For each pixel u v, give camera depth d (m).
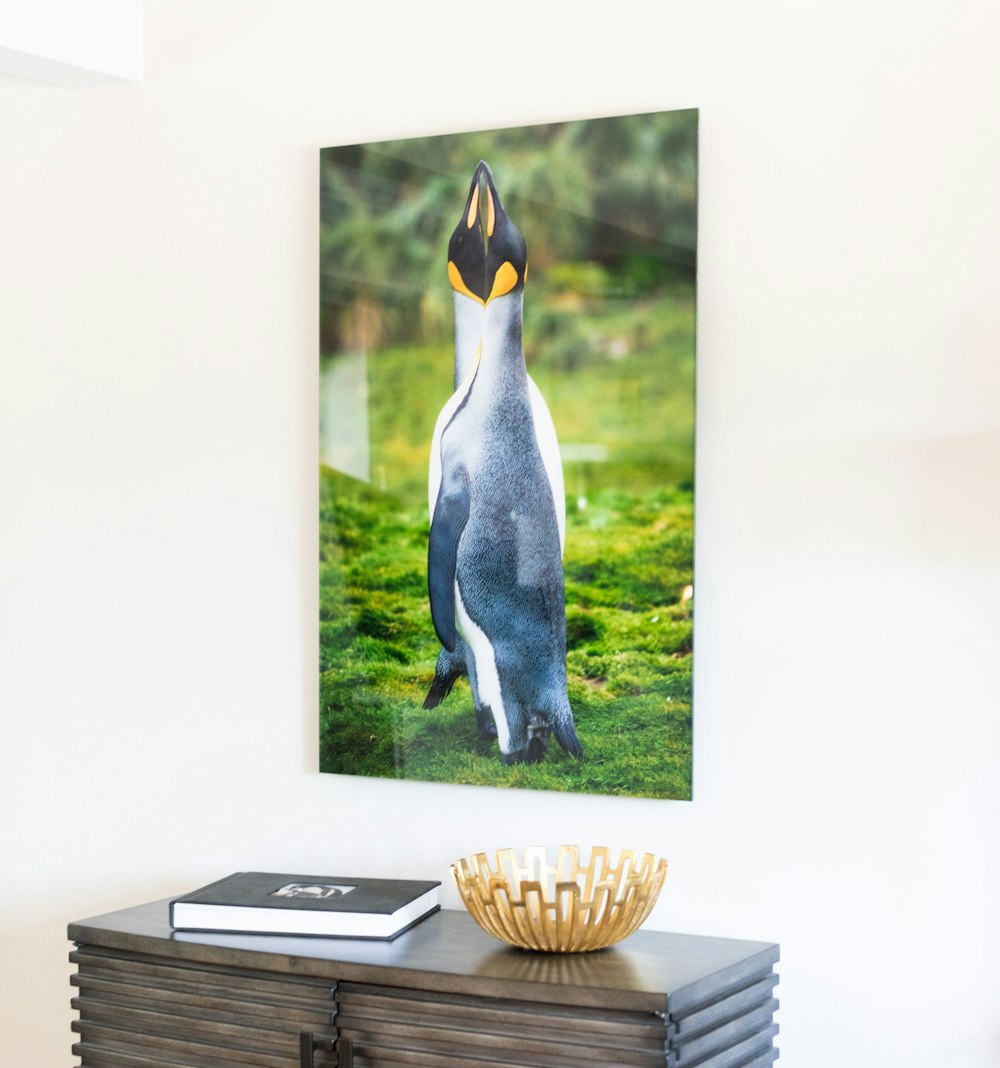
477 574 2.37
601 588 2.28
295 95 2.55
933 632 2.10
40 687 2.78
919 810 2.11
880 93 2.13
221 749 2.62
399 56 2.46
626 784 2.27
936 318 2.10
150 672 2.68
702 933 2.24
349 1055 2.05
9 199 2.80
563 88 2.34
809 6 2.18
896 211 2.12
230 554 2.61
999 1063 2.06
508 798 2.38
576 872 2.17
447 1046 2.01
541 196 2.32
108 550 2.72
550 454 2.32
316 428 2.54
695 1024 1.93
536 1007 1.95
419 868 2.45
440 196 2.40
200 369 2.63
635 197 2.26
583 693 2.29
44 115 2.76
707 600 2.24
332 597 2.49
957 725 2.09
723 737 2.23
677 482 2.23
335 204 2.48
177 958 2.19
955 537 2.09
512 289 2.34
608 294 2.28
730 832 2.22
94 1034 2.26
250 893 2.30
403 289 2.43
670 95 2.27
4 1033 2.81
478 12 2.40
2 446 2.80
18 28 2.51
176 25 2.64
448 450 2.39
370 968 2.04
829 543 2.16
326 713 2.49
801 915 2.18
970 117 2.08
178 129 2.64
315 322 2.53
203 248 2.63
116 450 2.71
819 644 2.17
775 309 2.20
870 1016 2.14
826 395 2.17
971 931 2.08
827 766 2.16
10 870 2.80
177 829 2.66
